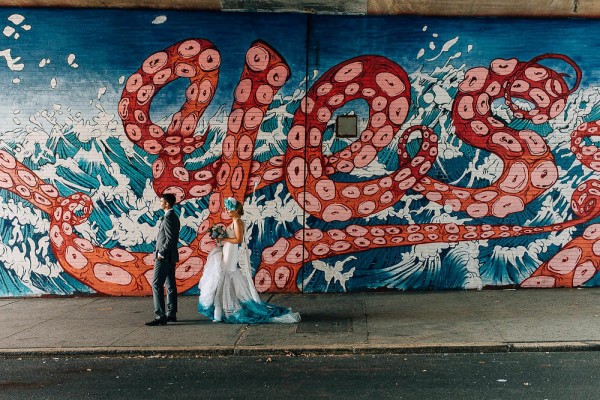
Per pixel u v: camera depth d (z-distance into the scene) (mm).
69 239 10883
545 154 10453
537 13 10320
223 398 5871
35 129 10789
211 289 8820
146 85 10695
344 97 10547
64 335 8297
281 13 10578
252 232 10688
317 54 10555
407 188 10539
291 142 10602
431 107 10484
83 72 10703
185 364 7109
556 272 10523
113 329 8578
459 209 10523
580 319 8352
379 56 10516
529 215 10492
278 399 5797
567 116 10438
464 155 10484
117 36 10688
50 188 10852
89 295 10914
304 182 10609
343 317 8914
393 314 9008
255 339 7848
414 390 5941
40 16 10703
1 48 10750
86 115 10742
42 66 10734
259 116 10633
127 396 6000
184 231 10773
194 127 10695
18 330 8641
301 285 10688
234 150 10672
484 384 6059
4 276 10961
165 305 9688
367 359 7102
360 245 10609
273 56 10594
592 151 10445
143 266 10852
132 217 10805
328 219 10617
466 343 7344
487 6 10211
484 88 10453
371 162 10547
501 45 10430
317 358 7219
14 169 10852
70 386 6355
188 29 10656
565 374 6301
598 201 10469
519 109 10438
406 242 10578
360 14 10500
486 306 9305
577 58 10422
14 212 10891
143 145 10734
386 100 10516
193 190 10727
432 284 10602
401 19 10508
